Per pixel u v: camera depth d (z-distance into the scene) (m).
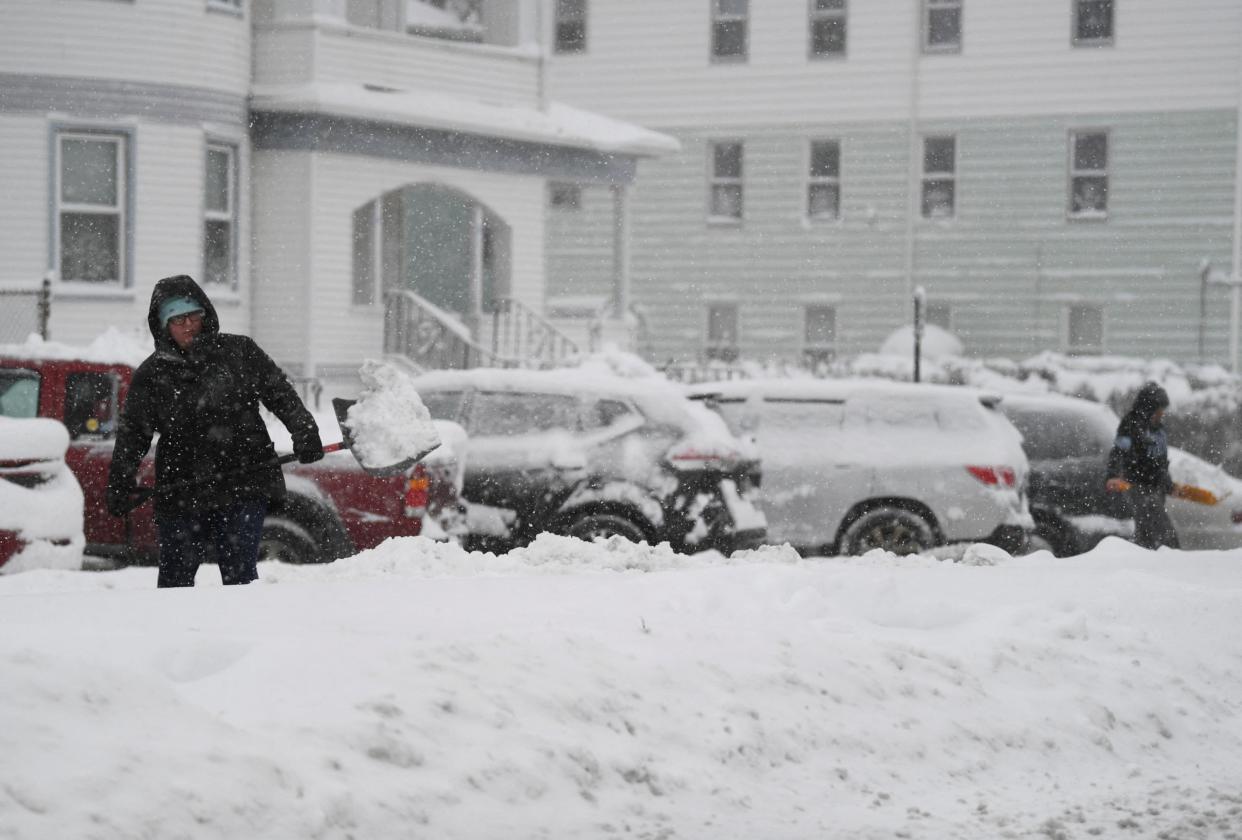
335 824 8.62
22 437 20.16
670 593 14.71
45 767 8.23
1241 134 65.94
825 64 70.00
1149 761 12.52
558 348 53.53
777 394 28.72
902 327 68.75
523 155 52.06
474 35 59.19
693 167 71.56
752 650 12.30
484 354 48.56
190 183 45.66
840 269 70.00
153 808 8.13
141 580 18.83
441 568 18.16
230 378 15.54
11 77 43.91
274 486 15.83
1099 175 67.56
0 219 43.91
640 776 10.13
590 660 11.30
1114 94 67.19
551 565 18.39
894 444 28.12
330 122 47.28
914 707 12.20
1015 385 52.12
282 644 10.65
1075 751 12.30
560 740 10.03
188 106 45.50
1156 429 27.14
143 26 44.91
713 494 25.05
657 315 72.25
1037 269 68.06
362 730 9.38
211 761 8.62
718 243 71.38
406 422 15.81
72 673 9.10
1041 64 67.75
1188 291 66.69
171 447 15.54
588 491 25.05
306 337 47.06
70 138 44.56
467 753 9.63
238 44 46.88
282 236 47.22
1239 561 21.17
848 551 27.98
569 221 73.19
